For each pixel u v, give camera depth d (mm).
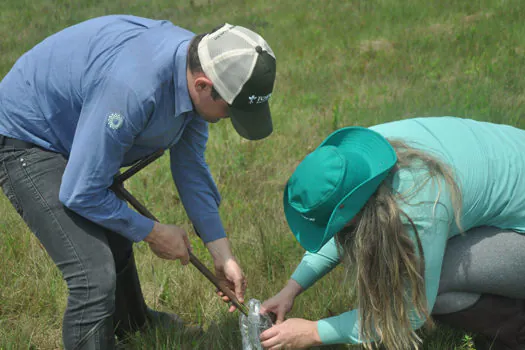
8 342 3018
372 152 2201
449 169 2246
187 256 2643
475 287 2551
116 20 2336
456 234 2498
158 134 2338
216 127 6105
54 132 2385
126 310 3051
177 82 2184
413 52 8148
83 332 2434
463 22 9234
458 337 2926
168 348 2936
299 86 7484
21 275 3615
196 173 2814
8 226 4125
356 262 2275
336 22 10711
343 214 2098
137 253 3838
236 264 2848
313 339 2537
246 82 2098
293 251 3795
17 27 13766
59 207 2359
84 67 2232
